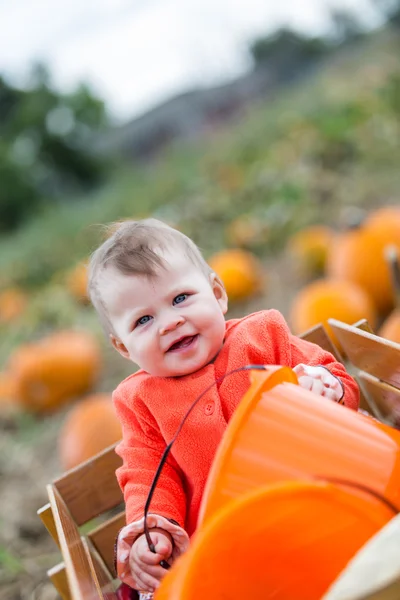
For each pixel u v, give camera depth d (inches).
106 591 64.7
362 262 142.8
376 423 44.8
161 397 62.7
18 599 101.5
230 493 41.9
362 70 368.5
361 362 66.6
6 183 474.6
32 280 286.8
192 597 36.0
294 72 549.0
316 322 130.8
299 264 184.9
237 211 243.6
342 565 39.1
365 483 41.1
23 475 140.9
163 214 264.2
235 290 178.1
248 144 321.7
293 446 42.6
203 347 60.5
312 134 265.7
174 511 59.2
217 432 60.1
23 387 168.1
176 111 577.0
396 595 32.0
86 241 297.4
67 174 530.6
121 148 577.6
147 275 59.7
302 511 38.9
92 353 173.5
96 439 118.8
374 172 233.6
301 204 222.2
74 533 61.9
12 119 546.3
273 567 38.9
